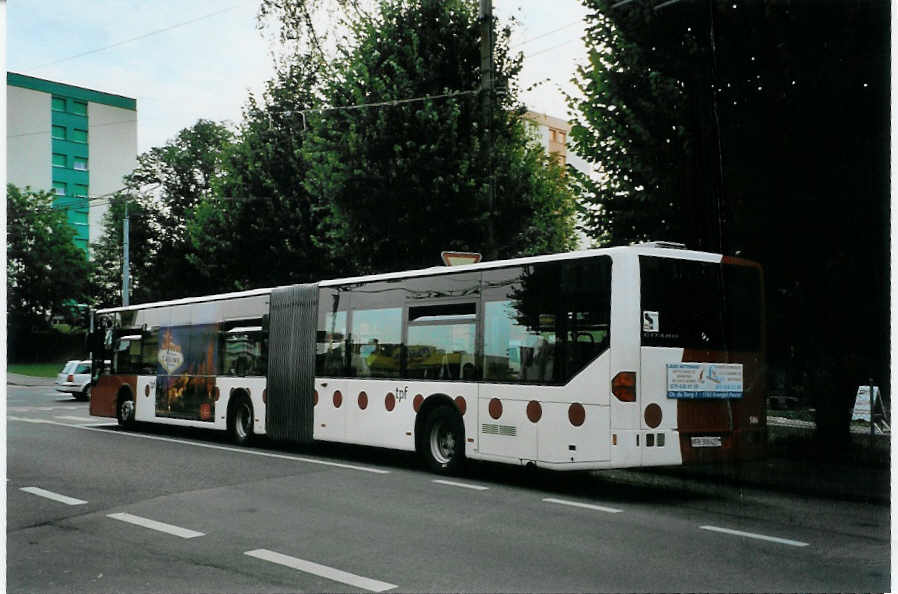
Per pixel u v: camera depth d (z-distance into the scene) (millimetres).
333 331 14031
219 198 27781
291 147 26516
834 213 11859
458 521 8211
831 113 11523
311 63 25953
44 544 7301
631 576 6090
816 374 13297
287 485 10555
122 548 7121
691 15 12516
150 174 49562
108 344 20266
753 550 6973
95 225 82938
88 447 15070
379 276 13250
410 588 5797
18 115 78500
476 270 11531
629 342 9648
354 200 18125
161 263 36719
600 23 13617
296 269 26703
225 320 16641
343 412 13578
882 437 14734
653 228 13312
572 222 18641
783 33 11594
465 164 17234
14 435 17359
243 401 15914
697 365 10031
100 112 84375
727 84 12258
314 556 6754
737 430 10328
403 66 18234
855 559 6684
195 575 6211
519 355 10773
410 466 12672
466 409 11391
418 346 12352
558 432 10156
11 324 62719
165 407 18062
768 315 12609
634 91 13156
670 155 12820
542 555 6750
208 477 11250
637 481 11188
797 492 10164
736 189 12312
